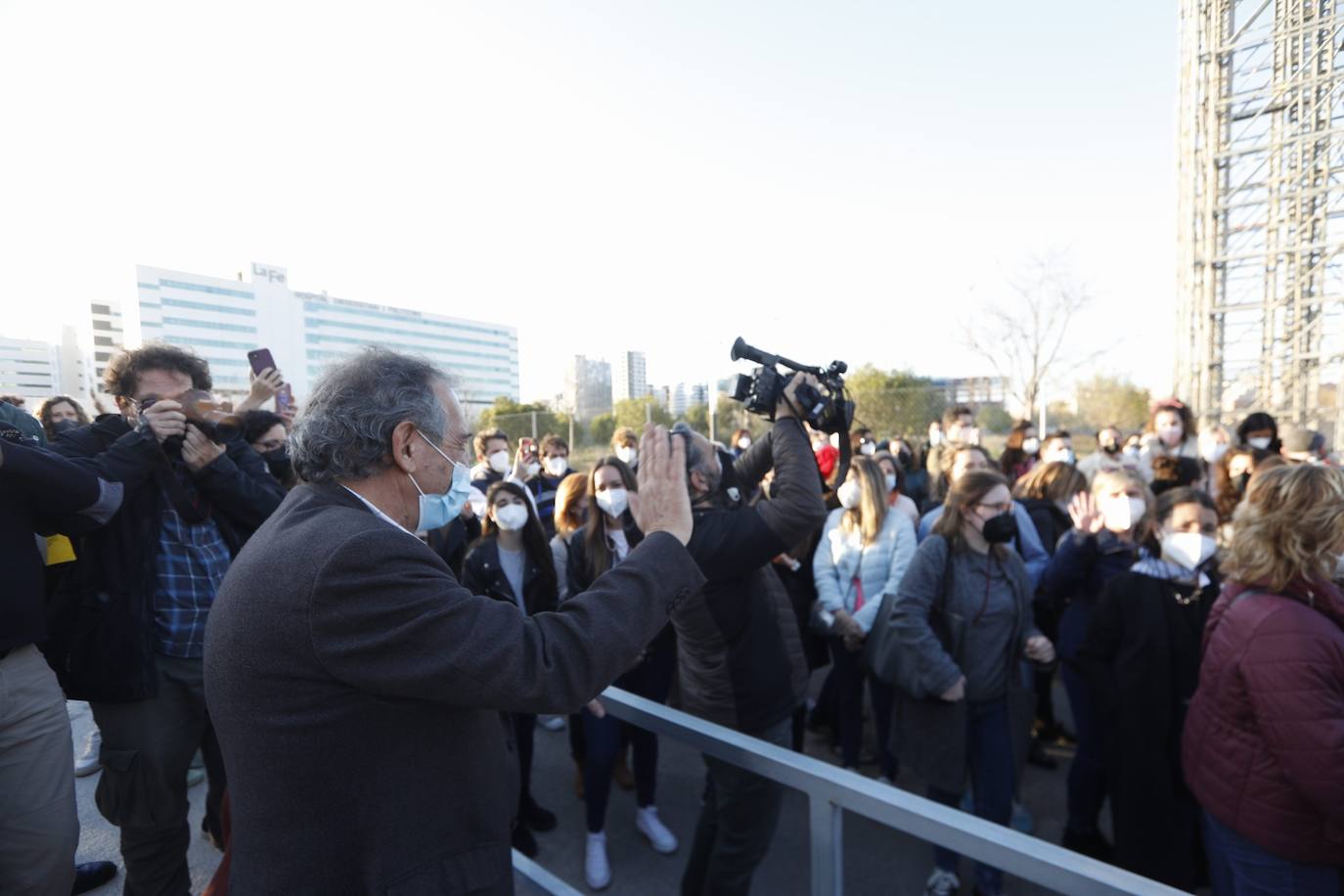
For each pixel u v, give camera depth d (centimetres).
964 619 262
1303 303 1071
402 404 103
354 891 90
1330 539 157
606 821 228
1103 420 2191
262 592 88
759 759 149
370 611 86
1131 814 238
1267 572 166
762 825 162
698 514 202
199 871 258
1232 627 169
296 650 87
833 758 397
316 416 103
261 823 90
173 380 219
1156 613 236
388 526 96
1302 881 159
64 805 164
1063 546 310
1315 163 1054
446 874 95
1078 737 297
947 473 509
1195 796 181
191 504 213
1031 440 714
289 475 338
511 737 165
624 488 316
